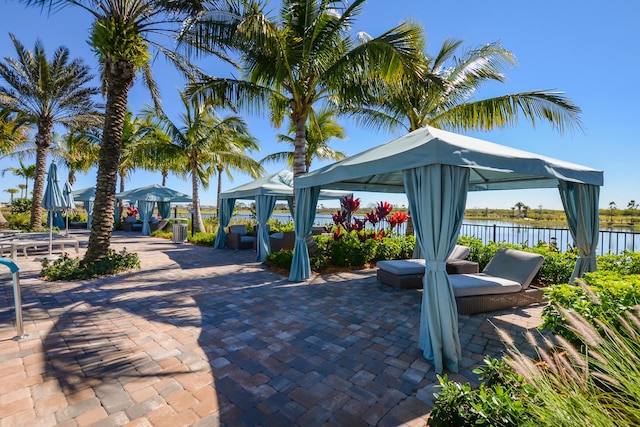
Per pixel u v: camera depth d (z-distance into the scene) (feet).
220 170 62.39
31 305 14.64
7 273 21.11
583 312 7.38
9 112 39.78
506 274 15.53
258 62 23.44
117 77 21.42
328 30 23.12
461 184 10.04
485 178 20.93
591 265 15.97
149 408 7.30
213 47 23.90
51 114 42.42
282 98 25.30
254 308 14.69
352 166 13.07
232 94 23.85
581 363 4.80
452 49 28.76
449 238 9.78
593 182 14.62
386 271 18.95
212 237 40.52
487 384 6.76
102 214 21.70
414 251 23.86
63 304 14.87
